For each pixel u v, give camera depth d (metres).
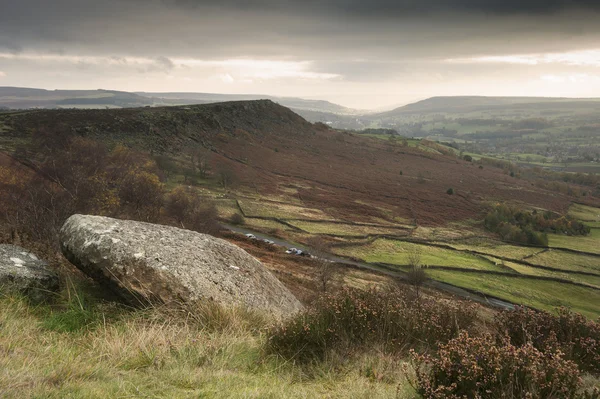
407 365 4.46
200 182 101.62
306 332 5.19
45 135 89.88
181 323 5.99
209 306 6.36
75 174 38.06
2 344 4.08
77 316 5.68
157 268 6.82
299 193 111.06
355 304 5.70
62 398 2.97
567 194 160.25
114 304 6.50
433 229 96.50
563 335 5.15
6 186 35.91
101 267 6.77
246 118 183.00
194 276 7.13
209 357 4.61
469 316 6.11
